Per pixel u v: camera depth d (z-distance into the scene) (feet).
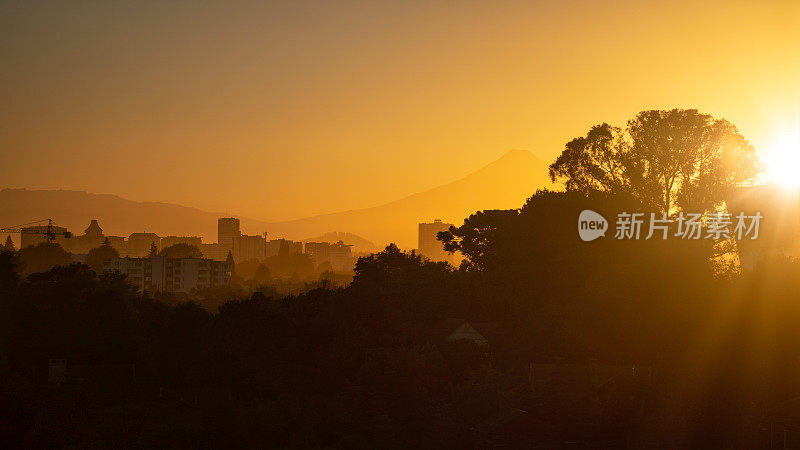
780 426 192.34
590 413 201.98
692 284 246.88
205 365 268.82
